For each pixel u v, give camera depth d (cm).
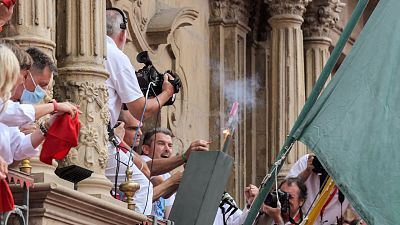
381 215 1191
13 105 1191
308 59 2366
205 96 2197
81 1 1430
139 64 1970
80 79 1416
